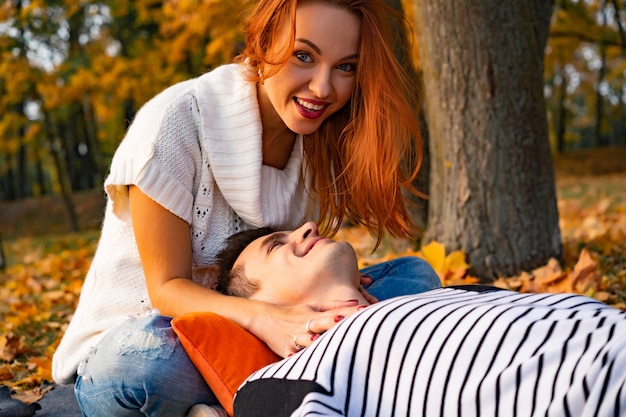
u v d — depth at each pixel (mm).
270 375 1951
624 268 4883
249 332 2271
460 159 4766
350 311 2117
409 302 1925
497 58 4672
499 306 1774
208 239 2697
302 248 2441
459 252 4684
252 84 2613
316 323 2117
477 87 4699
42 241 16281
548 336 1626
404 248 5699
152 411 2240
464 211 4773
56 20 13828
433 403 1699
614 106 33219
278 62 2365
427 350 1759
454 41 4723
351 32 2416
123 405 2256
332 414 1726
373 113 2508
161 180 2480
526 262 4699
